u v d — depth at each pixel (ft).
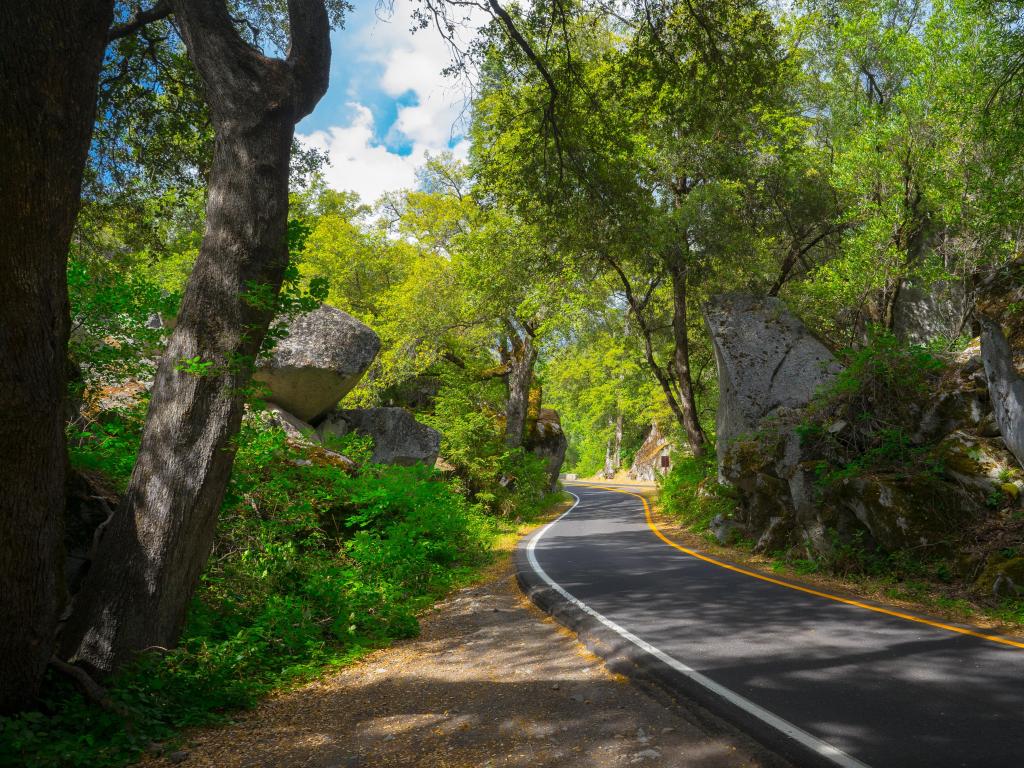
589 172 39.42
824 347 58.08
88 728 14.53
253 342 19.81
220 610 23.65
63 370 14.87
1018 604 24.20
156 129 35.35
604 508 95.76
